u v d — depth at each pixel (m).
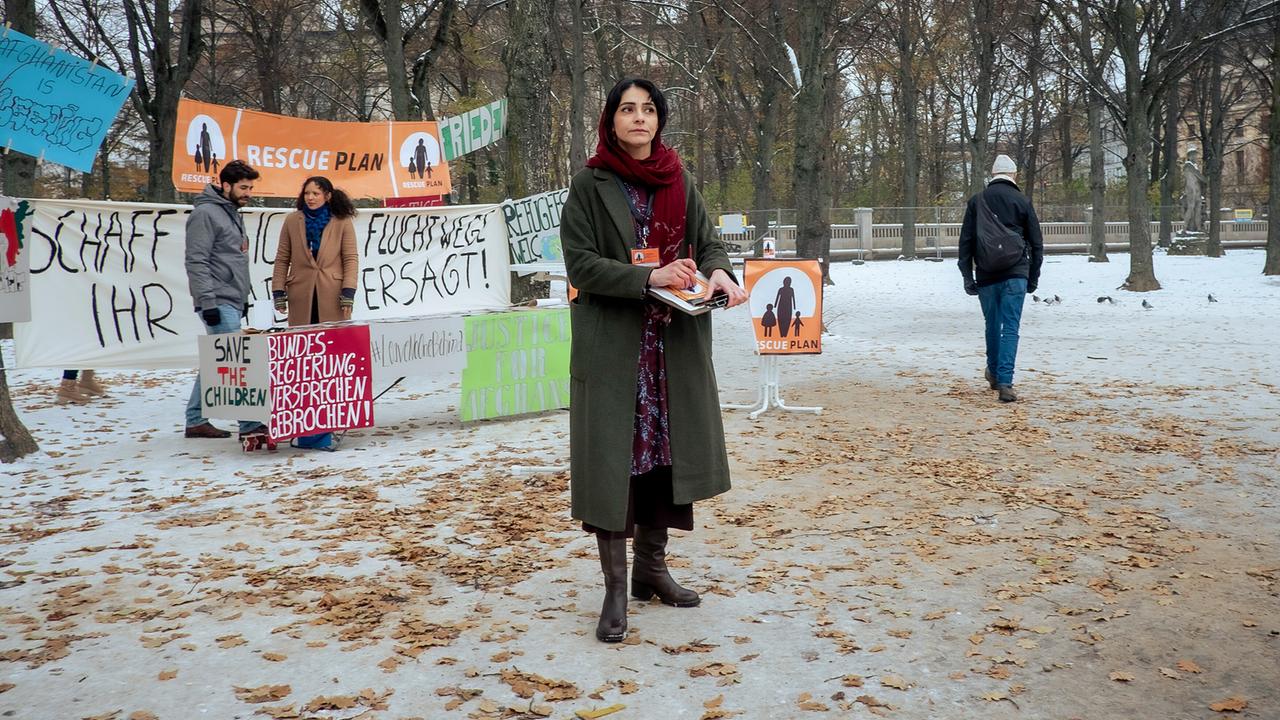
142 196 31.50
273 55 25.53
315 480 5.90
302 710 2.88
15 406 8.95
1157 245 44.00
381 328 6.92
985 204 8.52
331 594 3.89
